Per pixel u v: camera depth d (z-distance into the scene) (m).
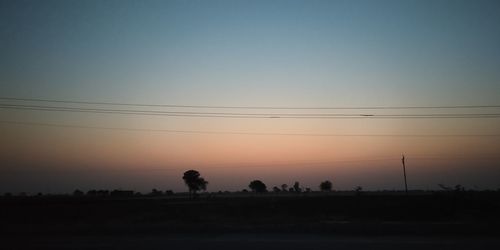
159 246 23.08
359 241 23.81
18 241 26.03
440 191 53.94
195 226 29.45
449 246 21.73
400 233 26.31
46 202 71.62
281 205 54.66
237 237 26.06
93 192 144.50
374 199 54.75
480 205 46.41
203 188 123.88
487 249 20.86
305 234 26.84
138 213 49.19
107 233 28.77
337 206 52.31
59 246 23.77
